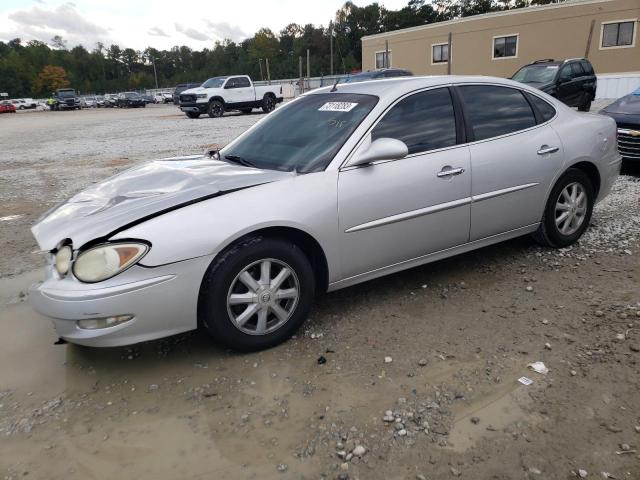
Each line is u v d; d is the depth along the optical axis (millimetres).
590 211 4758
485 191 3936
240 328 3088
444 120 3832
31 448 2480
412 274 4301
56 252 2965
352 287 4105
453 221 3824
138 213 2908
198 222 2895
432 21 72938
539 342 3172
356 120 3562
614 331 3227
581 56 29625
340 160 3369
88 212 3098
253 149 3926
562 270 4219
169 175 3484
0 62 105438
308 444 2416
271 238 3086
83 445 2484
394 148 3318
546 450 2311
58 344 3160
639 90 8328
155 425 2598
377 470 2246
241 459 2346
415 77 4020
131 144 14586
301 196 3174
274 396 2777
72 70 120188
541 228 4520
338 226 3299
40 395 2889
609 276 4035
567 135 4449
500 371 2900
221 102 24609
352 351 3178
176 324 2922
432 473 2217
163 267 2793
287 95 35094
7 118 38938
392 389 2787
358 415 2594
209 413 2666
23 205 7387
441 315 3580
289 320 3244
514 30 31781
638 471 2176
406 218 3568
